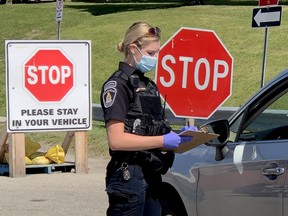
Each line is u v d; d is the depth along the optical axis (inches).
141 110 170.1
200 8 1277.1
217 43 302.4
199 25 1053.2
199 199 209.5
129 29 172.4
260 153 189.5
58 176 437.1
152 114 171.2
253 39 930.1
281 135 198.7
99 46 1022.4
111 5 1525.6
